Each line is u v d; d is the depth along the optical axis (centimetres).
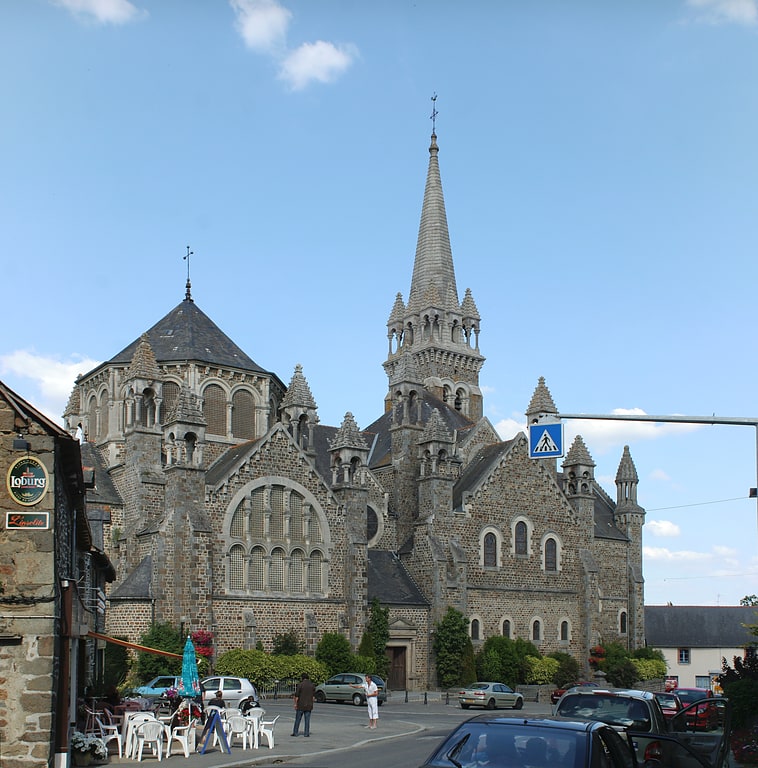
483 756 1551
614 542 9038
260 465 6519
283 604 6456
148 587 5962
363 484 6981
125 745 3241
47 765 2456
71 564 3173
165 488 6231
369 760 3128
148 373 6744
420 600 7312
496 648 7356
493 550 7731
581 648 8062
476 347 11062
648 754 1992
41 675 2486
